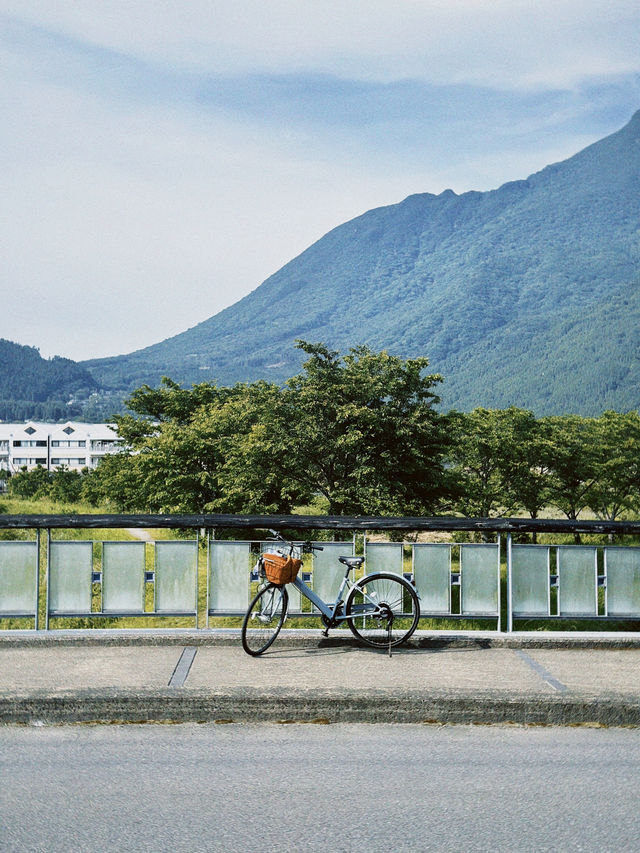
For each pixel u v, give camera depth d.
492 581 7.52
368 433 26.17
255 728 5.36
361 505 25.41
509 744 5.11
